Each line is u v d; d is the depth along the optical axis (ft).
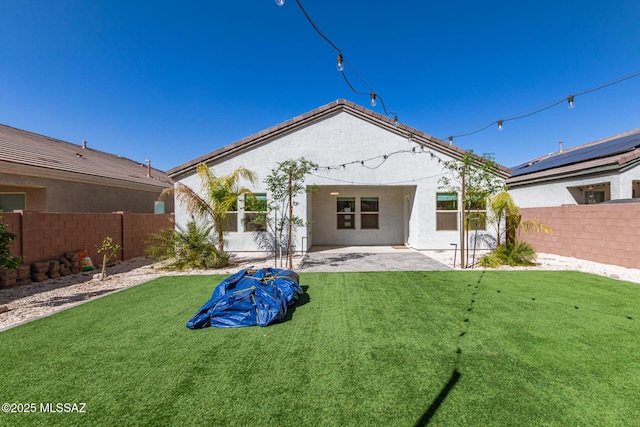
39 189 32.71
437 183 34.94
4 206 33.14
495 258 26.27
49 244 22.76
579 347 10.33
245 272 16.92
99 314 14.25
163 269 25.45
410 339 11.14
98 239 27.48
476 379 8.39
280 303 13.52
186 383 8.37
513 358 9.59
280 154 34.63
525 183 46.91
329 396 7.69
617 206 25.03
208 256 26.43
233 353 10.16
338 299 16.38
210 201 30.58
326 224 42.70
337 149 34.83
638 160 32.22
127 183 43.37
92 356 10.02
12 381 8.54
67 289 19.39
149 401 7.58
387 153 34.99
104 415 7.07
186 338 11.45
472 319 13.14
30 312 14.89
